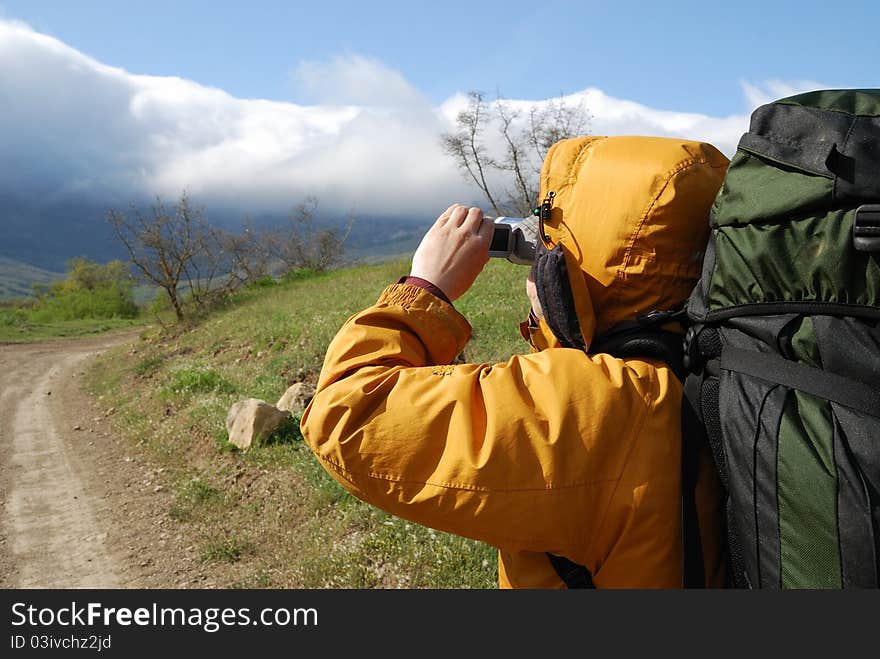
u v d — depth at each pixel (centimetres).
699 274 127
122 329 3922
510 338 999
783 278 101
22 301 6694
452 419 114
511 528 110
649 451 114
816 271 98
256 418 888
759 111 112
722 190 114
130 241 2422
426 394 117
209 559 661
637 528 113
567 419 112
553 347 144
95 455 1120
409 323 129
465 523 111
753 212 105
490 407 113
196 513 777
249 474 827
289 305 1898
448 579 467
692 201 125
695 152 131
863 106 103
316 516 675
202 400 1178
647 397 117
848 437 93
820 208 99
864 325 96
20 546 764
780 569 96
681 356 125
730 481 104
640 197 125
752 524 100
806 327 99
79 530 796
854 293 96
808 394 98
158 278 2464
